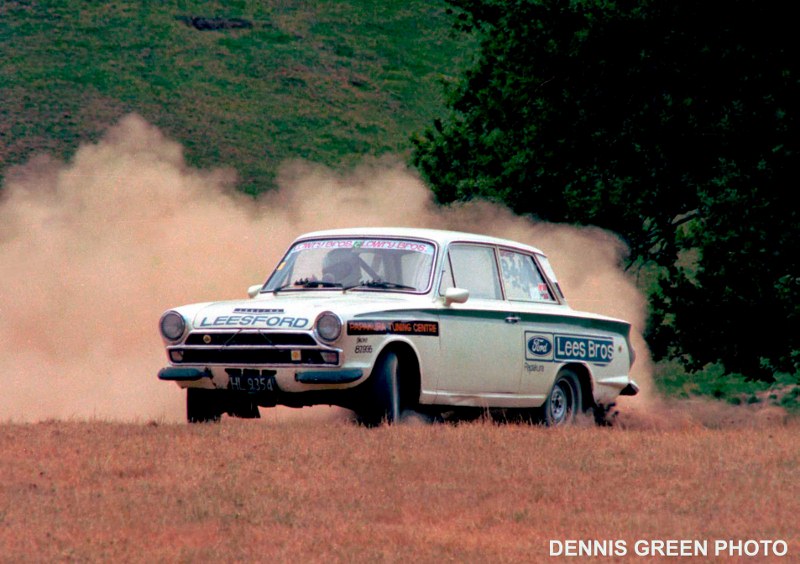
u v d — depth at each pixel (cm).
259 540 2188
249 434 3394
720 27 7006
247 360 3694
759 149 7219
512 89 7744
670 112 7256
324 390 3656
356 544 2173
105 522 2284
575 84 7450
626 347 4828
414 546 2164
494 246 4284
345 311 3609
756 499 2628
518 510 2478
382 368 3691
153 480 2714
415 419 3875
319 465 2906
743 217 7400
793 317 7431
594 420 4775
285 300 3856
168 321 3841
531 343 4238
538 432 3669
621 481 2820
